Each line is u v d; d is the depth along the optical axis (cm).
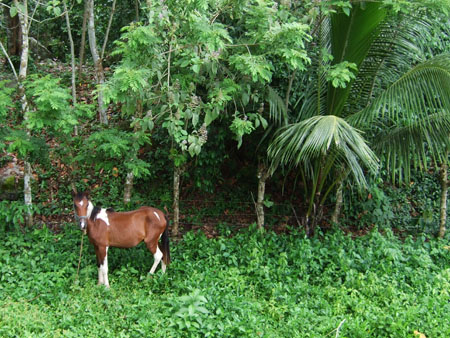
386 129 661
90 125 851
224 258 615
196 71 511
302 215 777
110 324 470
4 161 809
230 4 560
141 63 529
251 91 629
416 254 638
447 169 761
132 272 582
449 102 538
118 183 786
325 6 572
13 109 857
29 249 635
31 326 455
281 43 535
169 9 523
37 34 1186
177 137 545
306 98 662
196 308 464
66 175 784
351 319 490
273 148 617
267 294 555
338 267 607
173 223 693
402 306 529
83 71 1086
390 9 573
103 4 1092
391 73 635
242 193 804
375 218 759
